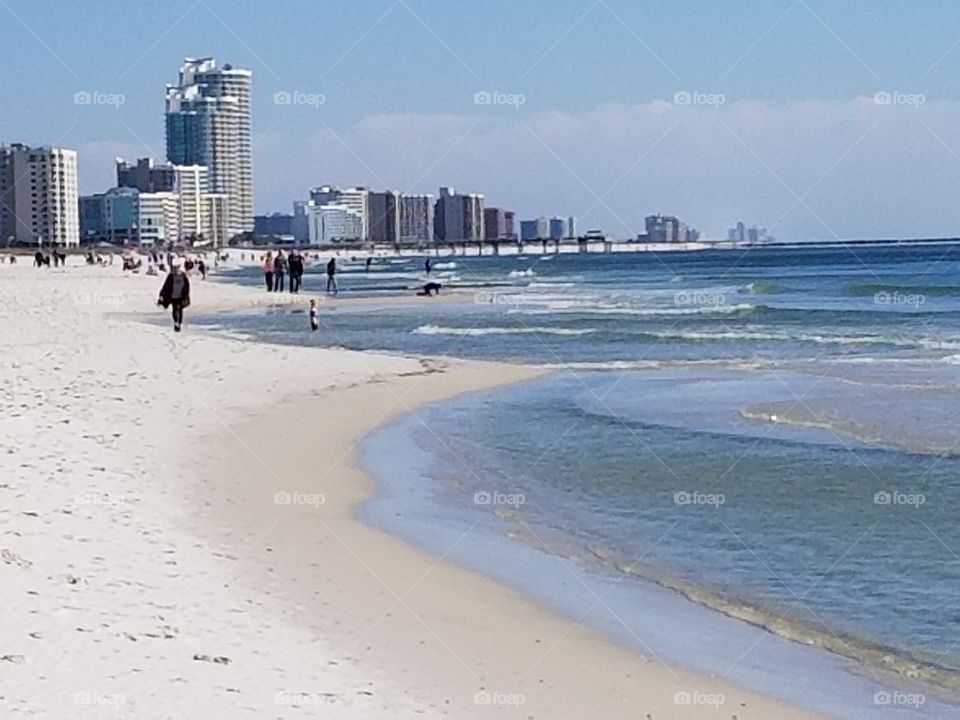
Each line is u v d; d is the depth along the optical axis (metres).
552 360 28.50
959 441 16.30
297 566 10.38
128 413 18.16
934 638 8.70
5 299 46.62
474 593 9.83
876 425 17.78
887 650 8.51
